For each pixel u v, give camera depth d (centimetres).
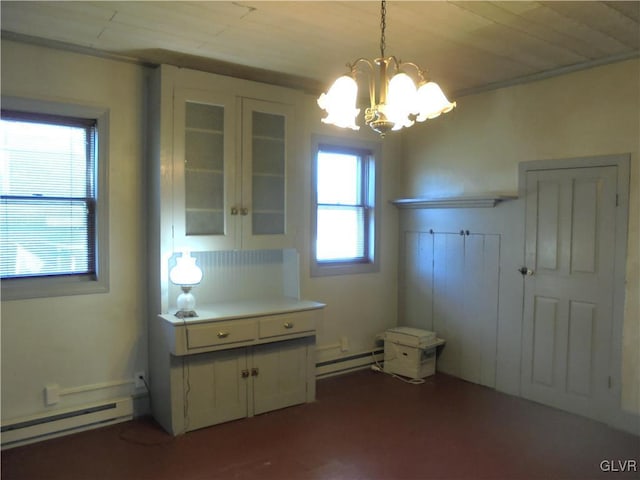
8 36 281
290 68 350
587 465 273
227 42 297
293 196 367
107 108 317
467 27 271
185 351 301
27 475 261
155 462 275
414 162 457
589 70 333
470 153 410
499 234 388
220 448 292
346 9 248
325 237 427
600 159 327
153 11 252
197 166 324
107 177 319
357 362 445
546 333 359
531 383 370
